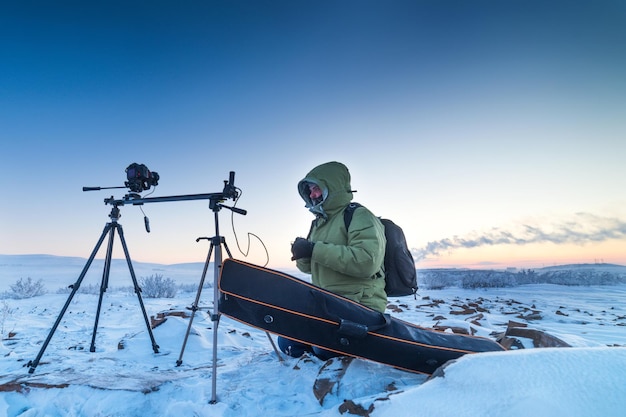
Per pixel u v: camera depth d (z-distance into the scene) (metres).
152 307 9.23
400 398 1.62
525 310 8.65
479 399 1.40
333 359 2.57
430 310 8.80
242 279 2.35
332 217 2.98
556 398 1.24
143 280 14.14
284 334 2.32
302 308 2.30
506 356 1.57
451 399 1.47
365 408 1.73
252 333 5.58
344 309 2.35
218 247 2.73
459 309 8.96
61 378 2.51
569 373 1.37
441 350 2.31
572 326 6.11
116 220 3.81
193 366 3.31
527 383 1.37
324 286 2.85
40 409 2.17
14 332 5.45
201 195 2.92
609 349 1.49
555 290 17.41
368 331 2.28
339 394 2.14
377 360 2.30
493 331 4.55
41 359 3.53
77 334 5.52
